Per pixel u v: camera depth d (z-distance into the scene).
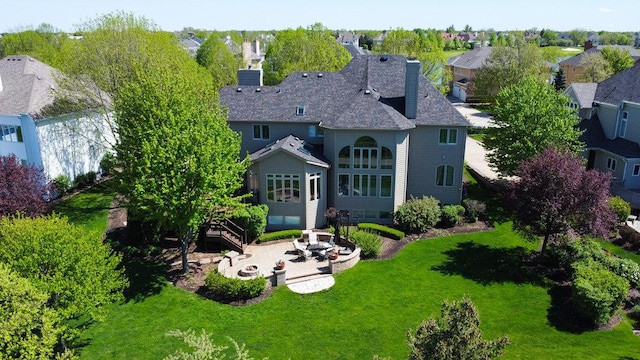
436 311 25.20
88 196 41.31
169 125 27.39
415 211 35.06
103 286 21.36
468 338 12.66
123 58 41.00
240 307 25.66
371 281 28.30
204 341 17.89
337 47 75.88
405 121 35.34
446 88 80.75
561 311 25.25
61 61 42.44
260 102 38.94
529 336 23.06
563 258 29.00
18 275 18.42
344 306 25.72
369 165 35.53
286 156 33.88
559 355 21.58
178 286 27.62
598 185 27.78
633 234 32.44
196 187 26.62
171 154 25.95
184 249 28.50
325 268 29.69
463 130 36.47
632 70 43.25
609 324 24.11
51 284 19.44
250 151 38.91
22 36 94.00
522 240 33.84
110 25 41.50
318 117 37.25
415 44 77.19
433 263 30.58
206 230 31.86
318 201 35.78
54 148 40.81
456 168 37.56
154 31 45.03
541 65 78.12
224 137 29.03
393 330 23.62
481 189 43.12
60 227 20.88
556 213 28.17
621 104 40.88
